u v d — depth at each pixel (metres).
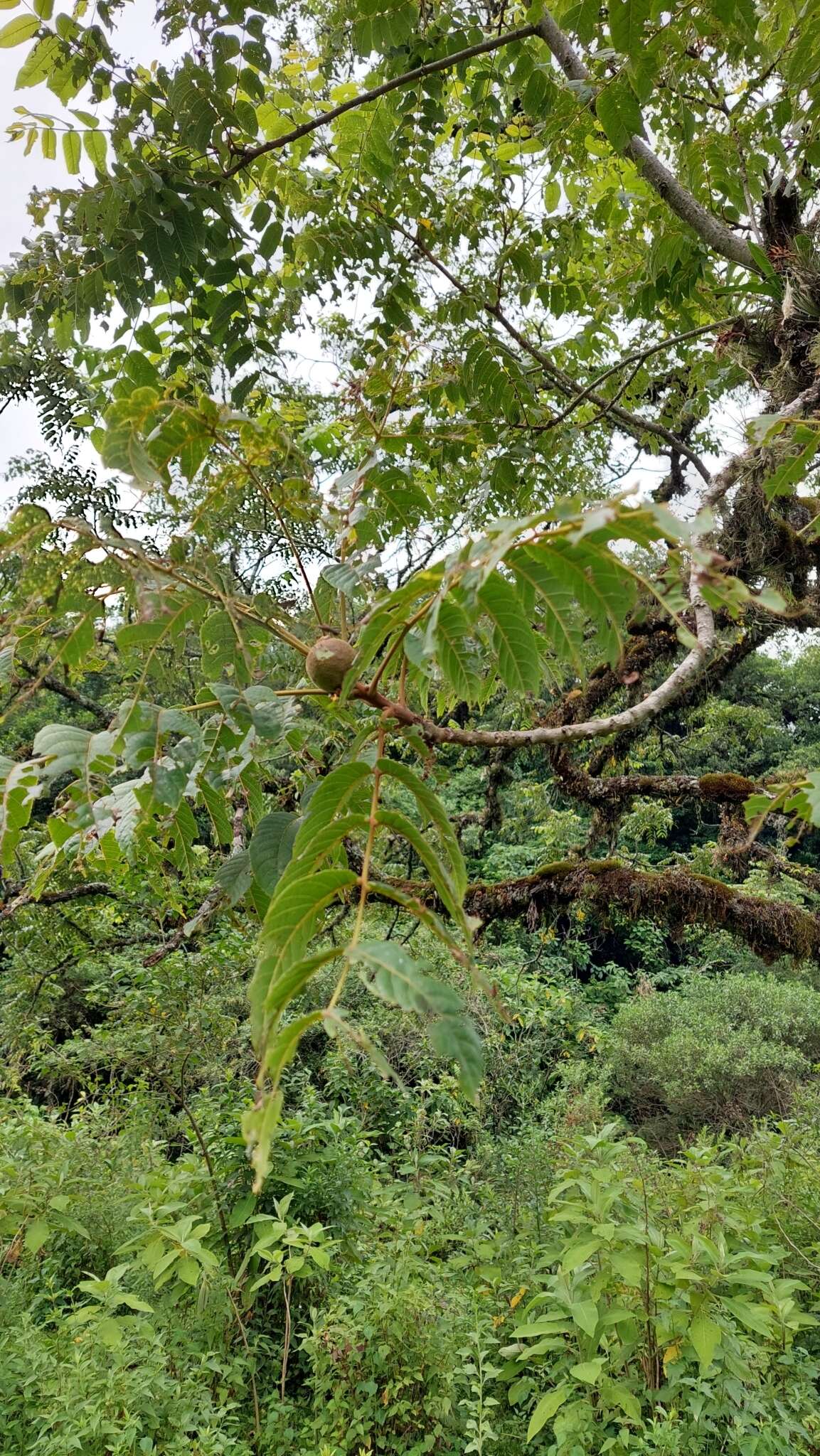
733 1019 9.61
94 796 1.20
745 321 3.04
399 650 1.10
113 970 5.48
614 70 2.17
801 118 2.54
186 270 2.44
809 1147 4.50
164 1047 4.82
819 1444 2.60
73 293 2.29
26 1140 4.20
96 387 2.83
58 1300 3.74
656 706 1.78
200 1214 3.90
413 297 2.88
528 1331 2.85
